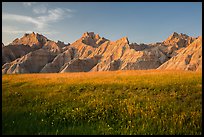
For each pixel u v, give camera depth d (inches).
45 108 698.2
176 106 671.8
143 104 713.6
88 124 580.4
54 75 1491.1
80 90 946.1
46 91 926.4
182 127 543.5
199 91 811.4
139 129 539.5
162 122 571.5
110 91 905.5
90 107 698.2
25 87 1019.9
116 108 687.7
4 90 933.8
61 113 650.2
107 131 524.7
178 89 861.8
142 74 1288.1
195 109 638.5
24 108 695.7
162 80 1030.4
